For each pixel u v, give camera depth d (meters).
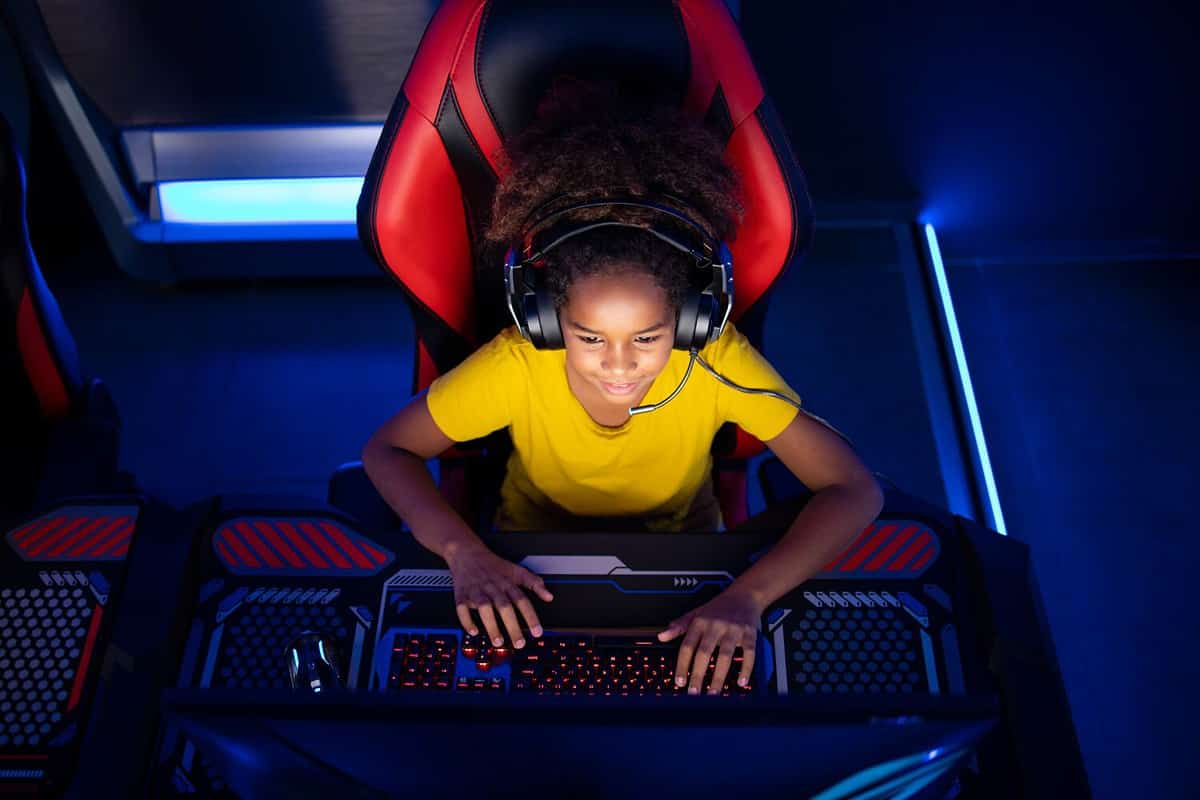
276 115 2.15
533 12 1.18
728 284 1.06
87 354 2.40
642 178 1.04
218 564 1.14
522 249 1.07
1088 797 0.98
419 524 1.18
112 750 1.00
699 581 1.14
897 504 1.21
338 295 2.53
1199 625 1.97
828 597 1.12
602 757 0.75
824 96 2.28
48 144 2.39
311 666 0.97
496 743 0.74
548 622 1.10
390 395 2.35
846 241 2.57
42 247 2.62
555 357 1.19
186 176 2.26
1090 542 2.10
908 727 0.74
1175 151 2.31
